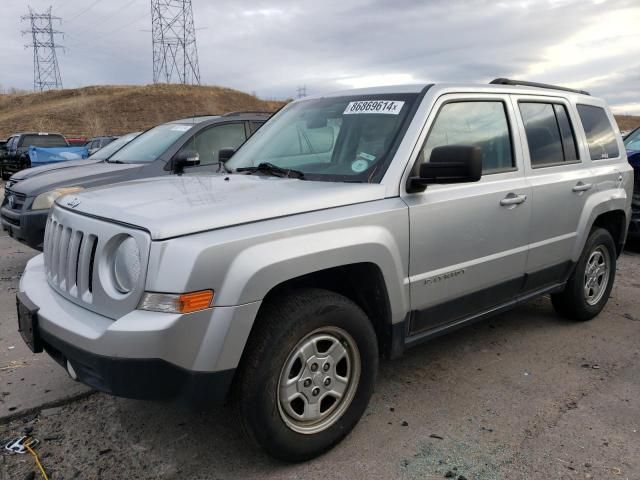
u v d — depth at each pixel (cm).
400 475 283
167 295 240
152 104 7025
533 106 434
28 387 375
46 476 282
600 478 281
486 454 301
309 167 355
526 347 448
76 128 6303
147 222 253
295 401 285
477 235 361
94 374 254
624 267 718
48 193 614
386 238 304
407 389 376
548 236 426
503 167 394
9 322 497
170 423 333
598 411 347
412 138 332
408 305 326
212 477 282
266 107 7881
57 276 303
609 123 524
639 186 779
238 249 252
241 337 252
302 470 288
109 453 303
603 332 483
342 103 390
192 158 599
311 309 275
